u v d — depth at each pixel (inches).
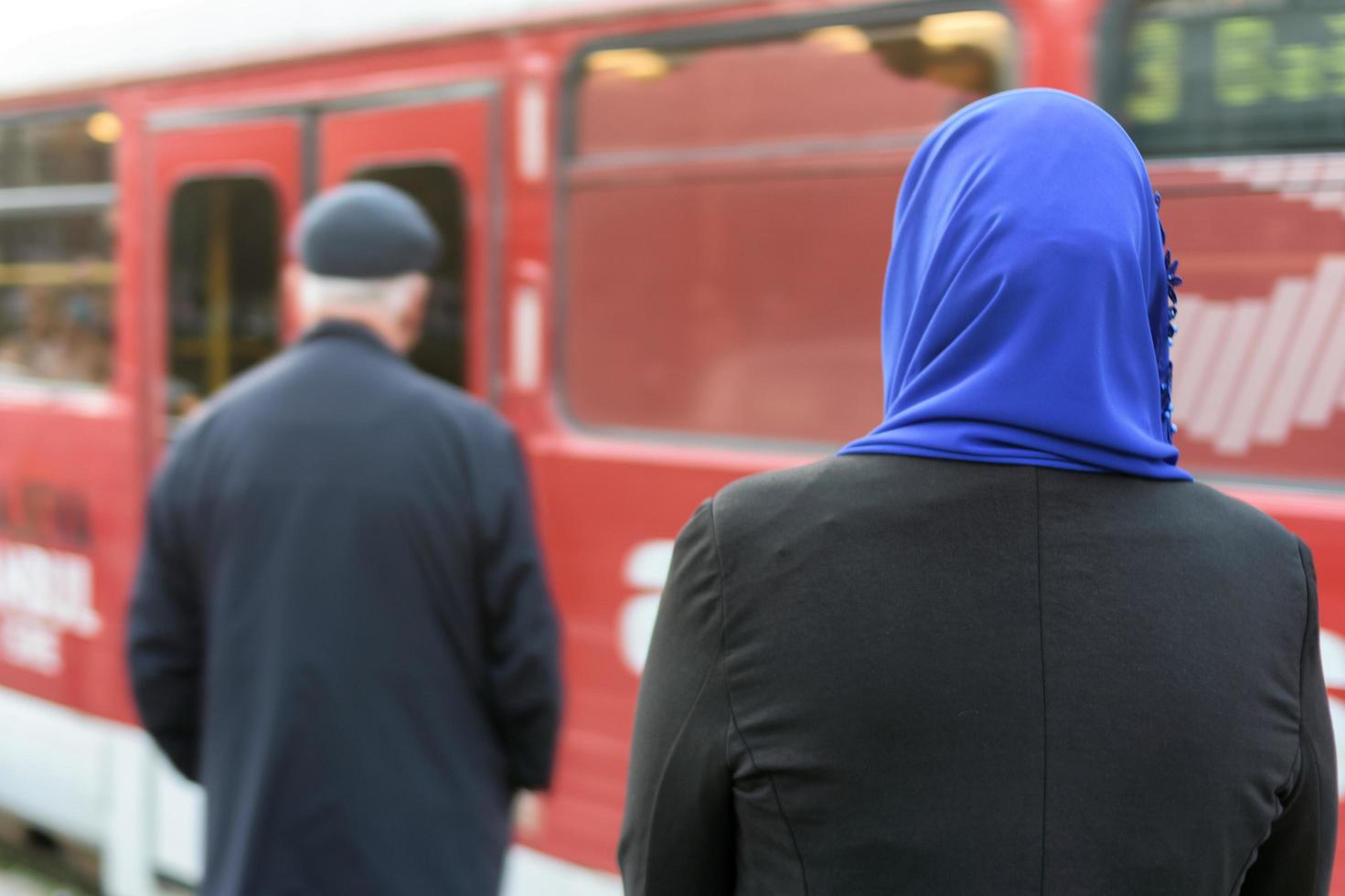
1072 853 34.7
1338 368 88.6
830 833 35.9
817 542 37.4
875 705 35.7
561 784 124.0
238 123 148.3
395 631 78.0
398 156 134.0
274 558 78.2
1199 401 93.8
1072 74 97.0
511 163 125.8
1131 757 35.1
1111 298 37.6
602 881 121.6
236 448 80.0
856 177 106.9
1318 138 88.6
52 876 187.9
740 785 37.6
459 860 79.1
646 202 118.0
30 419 173.5
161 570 82.4
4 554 177.5
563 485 123.1
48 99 169.5
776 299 111.3
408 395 80.4
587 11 120.5
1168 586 36.5
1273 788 36.5
